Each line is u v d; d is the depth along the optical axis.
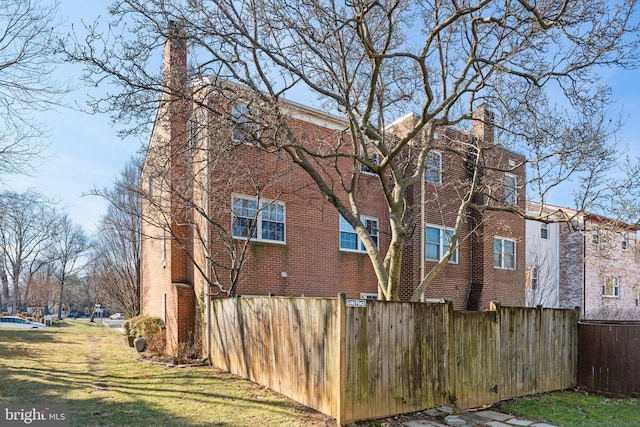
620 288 25.39
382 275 8.69
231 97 9.30
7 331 20.59
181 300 12.16
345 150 14.43
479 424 6.27
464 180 16.81
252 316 8.58
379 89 10.30
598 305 23.70
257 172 11.68
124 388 7.83
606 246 11.16
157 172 9.46
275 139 7.90
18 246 43.28
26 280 50.72
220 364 10.11
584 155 9.31
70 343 15.23
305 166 8.90
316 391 6.41
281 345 7.47
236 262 10.85
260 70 8.09
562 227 24.19
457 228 10.08
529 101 9.62
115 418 6.00
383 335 6.34
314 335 6.54
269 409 6.48
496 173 14.41
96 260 35.38
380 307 6.37
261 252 12.41
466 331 7.34
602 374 8.73
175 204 11.41
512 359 7.96
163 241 14.99
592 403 7.68
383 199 15.77
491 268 17.38
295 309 7.09
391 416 6.27
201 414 6.23
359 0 7.52
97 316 65.69
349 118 9.02
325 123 14.16
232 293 10.67
